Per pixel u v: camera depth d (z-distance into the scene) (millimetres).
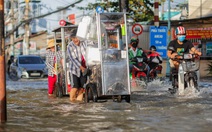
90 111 13883
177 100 16828
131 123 11492
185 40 19297
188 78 18469
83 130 10648
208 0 49469
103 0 51312
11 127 11141
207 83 28469
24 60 41906
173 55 18766
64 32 19312
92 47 16406
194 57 18562
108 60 15695
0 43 11422
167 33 43344
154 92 20750
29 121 12055
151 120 11906
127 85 15859
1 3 11414
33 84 30938
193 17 50375
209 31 44438
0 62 11539
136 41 21953
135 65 21609
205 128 10641
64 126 11227
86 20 16719
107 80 15695
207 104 15211
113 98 16062
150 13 51438
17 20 94000
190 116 12453
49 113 13609
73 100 17578
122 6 23734
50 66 20109
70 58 17125
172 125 11102
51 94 20219
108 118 12367
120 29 15844
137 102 16250
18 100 17969
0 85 11695
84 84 17219
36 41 99125
